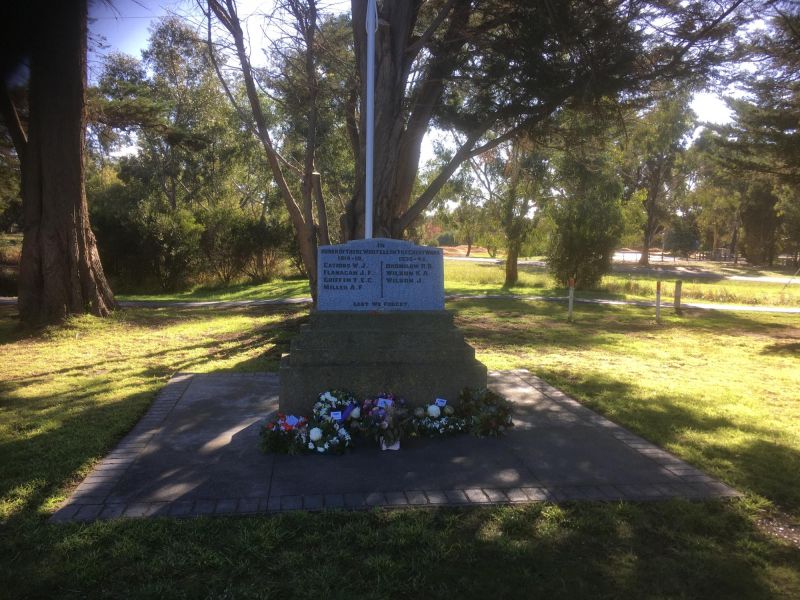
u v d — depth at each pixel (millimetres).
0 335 12281
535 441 5465
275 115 28812
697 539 3695
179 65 24984
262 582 3170
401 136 10711
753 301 24203
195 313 16281
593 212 26250
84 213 13906
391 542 3555
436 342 5930
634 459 5035
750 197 61938
